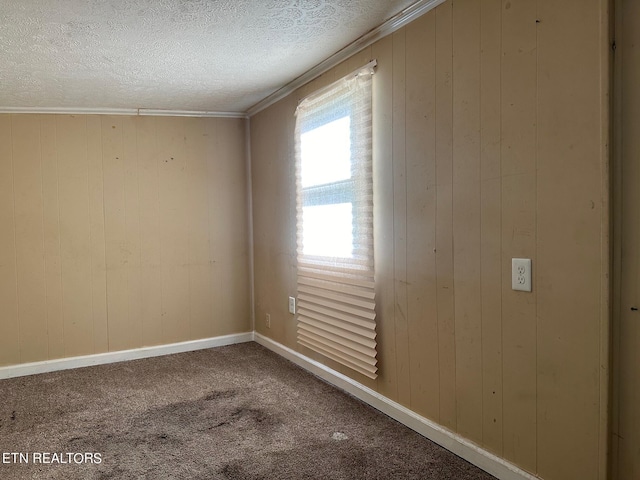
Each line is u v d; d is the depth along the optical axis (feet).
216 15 7.53
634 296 5.16
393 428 8.47
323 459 7.50
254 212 14.66
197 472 7.25
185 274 14.17
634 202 5.12
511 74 6.30
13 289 12.43
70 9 7.06
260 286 14.48
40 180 12.63
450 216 7.33
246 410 9.51
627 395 5.26
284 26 8.12
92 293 13.19
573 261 5.65
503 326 6.57
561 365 5.85
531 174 6.09
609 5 5.20
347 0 7.29
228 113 14.48
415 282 8.09
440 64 7.38
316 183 10.86
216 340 14.56
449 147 7.29
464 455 7.29
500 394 6.68
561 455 5.91
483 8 6.65
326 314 10.70
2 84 10.52
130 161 13.48
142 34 8.14
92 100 12.21
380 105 8.72
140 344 13.70
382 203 8.78
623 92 5.17
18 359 12.50
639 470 5.17
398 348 8.59
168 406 9.86
